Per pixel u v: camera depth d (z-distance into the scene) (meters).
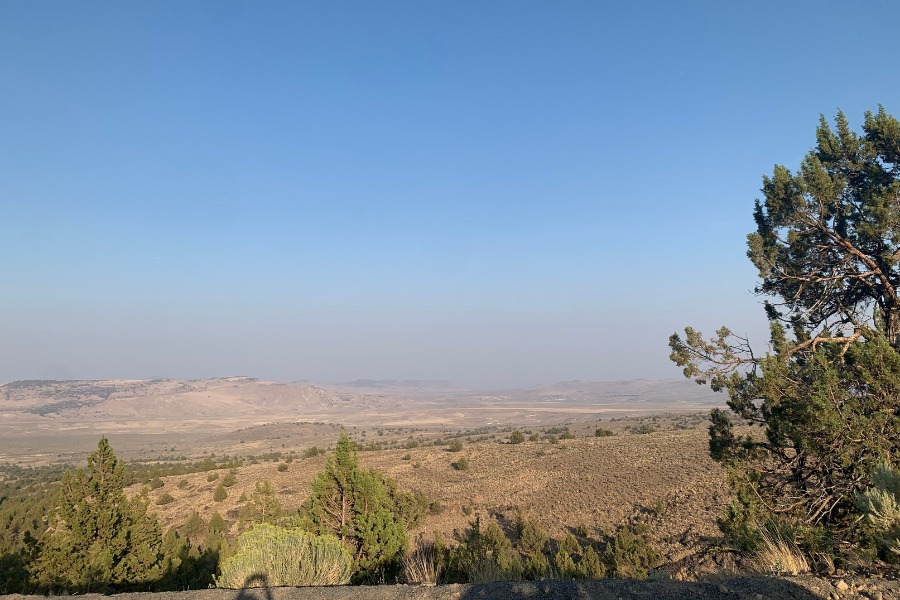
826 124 15.41
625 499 41.41
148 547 18.41
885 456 9.07
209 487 61.88
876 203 13.27
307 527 14.58
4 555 17.81
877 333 11.25
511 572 10.19
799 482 10.73
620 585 6.30
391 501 27.48
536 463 60.69
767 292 15.86
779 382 11.31
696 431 72.12
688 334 14.16
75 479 18.16
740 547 8.68
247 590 7.65
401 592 6.89
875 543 6.65
